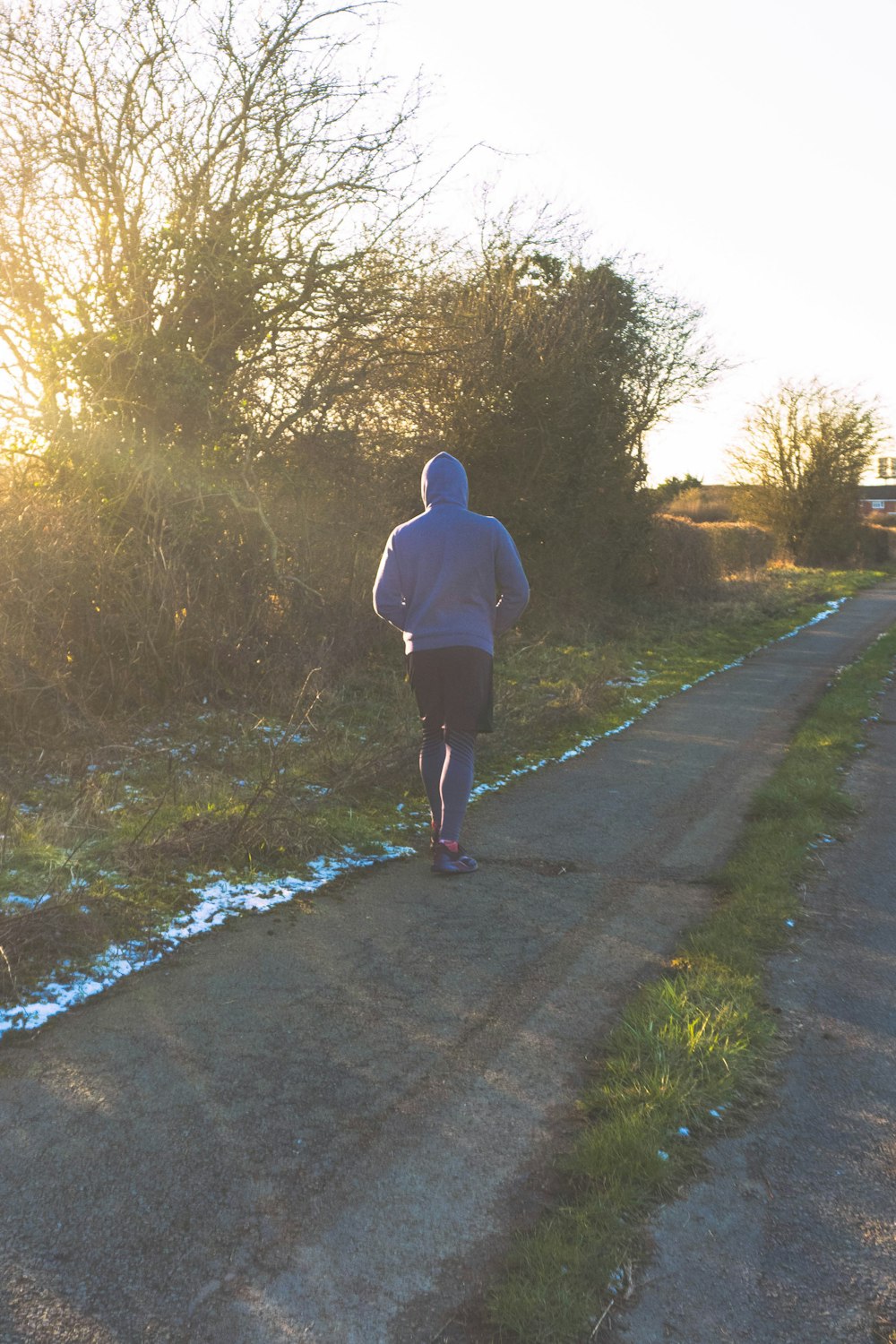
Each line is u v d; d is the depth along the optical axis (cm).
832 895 400
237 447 812
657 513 2014
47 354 742
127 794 488
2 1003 277
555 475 1364
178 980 302
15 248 779
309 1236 190
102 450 718
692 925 366
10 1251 182
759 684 1055
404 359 987
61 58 780
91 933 319
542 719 760
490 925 361
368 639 913
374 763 545
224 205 836
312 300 905
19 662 576
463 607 419
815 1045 275
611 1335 168
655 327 1673
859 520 3894
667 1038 265
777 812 525
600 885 410
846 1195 208
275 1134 223
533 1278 180
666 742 735
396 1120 231
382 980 309
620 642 1383
